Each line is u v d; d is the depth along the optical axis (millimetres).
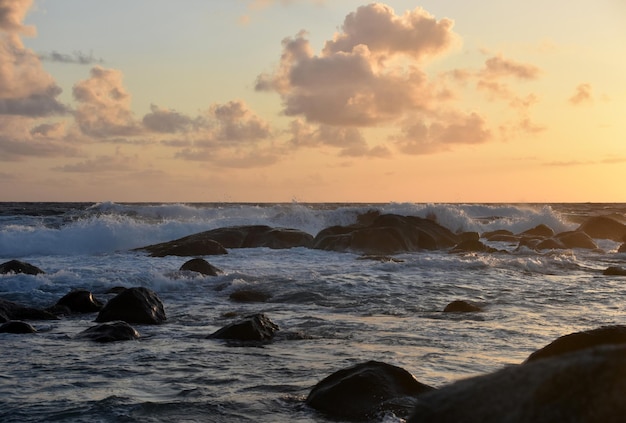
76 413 7098
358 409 7027
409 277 19969
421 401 3092
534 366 2961
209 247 26578
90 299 15367
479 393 2941
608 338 6754
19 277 18203
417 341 11125
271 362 9570
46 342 11188
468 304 14688
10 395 7805
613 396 2637
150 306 13695
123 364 9461
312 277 19625
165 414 7074
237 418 6953
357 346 10742
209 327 12883
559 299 16266
